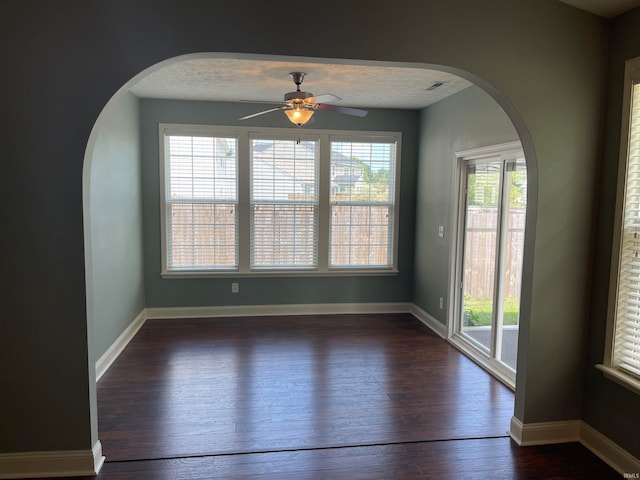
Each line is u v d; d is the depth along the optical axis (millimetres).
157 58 2205
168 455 2570
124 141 4379
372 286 5668
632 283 2484
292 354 4211
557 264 2689
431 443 2744
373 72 3707
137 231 4867
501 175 3762
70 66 2170
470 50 2447
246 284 5410
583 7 2508
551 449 2705
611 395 2564
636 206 2461
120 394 3346
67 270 2285
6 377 2303
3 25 2121
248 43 2248
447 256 4660
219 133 5137
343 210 5520
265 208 5355
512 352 3611
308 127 5305
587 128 2629
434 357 4188
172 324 5062
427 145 5215
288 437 2781
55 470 2377
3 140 2176
